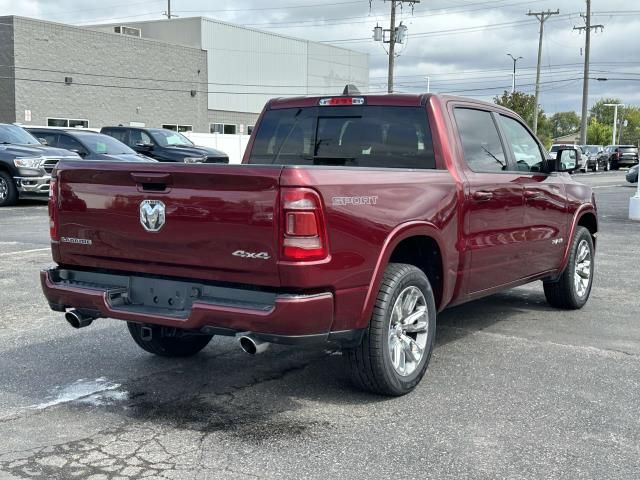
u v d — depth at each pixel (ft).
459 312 24.84
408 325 16.20
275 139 20.93
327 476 12.28
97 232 15.75
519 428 14.42
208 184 14.08
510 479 12.21
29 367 18.30
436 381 17.31
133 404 15.75
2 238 40.06
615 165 179.11
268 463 12.78
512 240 20.30
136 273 15.60
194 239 14.34
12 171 57.82
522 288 29.30
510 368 18.37
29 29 123.44
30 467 12.60
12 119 122.93
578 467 12.68
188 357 19.35
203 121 165.58
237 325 13.89
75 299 15.87
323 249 13.70
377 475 12.33
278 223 13.41
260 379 17.48
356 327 14.74
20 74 122.72
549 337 21.45
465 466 12.69
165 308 15.15
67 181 16.14
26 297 25.81
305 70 199.00
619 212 61.72
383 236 15.11
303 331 13.70
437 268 17.46
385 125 19.04
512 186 20.03
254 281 13.88
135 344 20.53
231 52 173.27
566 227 23.62
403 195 15.83
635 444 13.70
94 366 18.45
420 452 13.26
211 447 13.47
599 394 16.46
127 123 144.25
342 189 14.15
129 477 12.21
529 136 22.72
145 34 173.17
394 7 151.43
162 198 14.64
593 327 22.74
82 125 134.41
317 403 15.80
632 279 31.12
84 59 133.59
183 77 157.79
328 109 20.02
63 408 15.48
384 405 15.69
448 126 18.47
